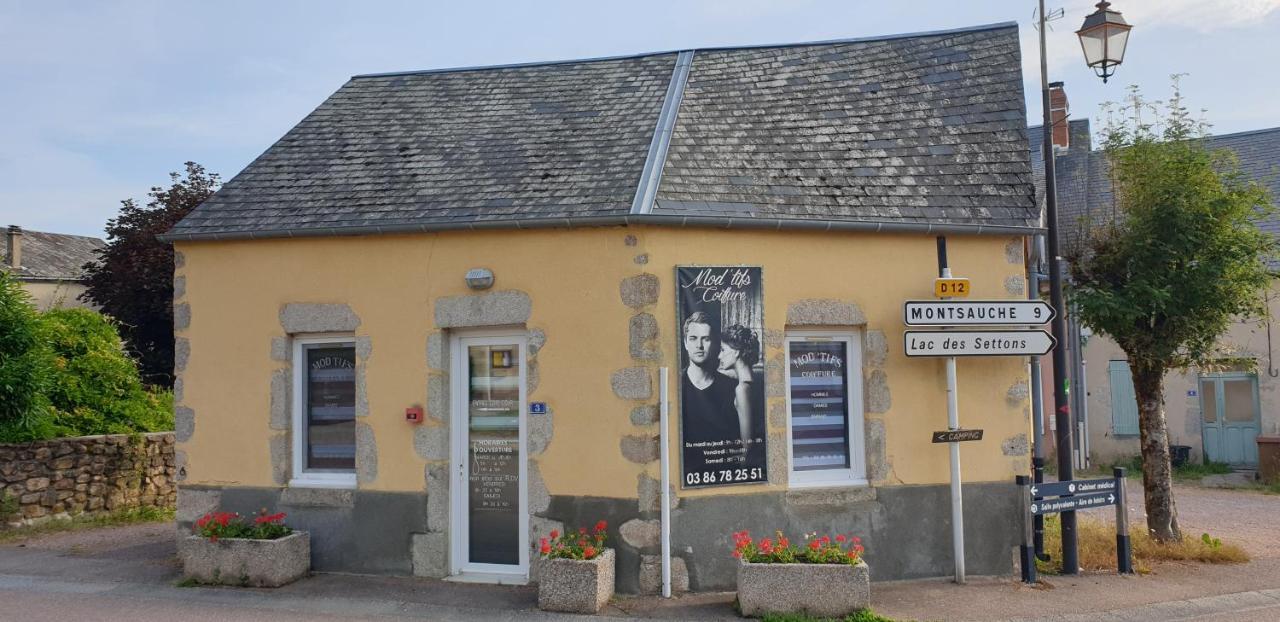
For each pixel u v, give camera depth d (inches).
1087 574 354.9
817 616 281.1
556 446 318.3
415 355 336.2
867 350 338.6
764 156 359.9
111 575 338.6
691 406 312.5
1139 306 390.3
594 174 342.6
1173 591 330.6
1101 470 788.6
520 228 323.6
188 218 366.6
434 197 349.4
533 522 319.9
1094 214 433.7
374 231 337.4
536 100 420.5
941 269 341.1
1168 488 416.2
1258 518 542.0
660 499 307.6
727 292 319.6
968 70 416.2
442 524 331.9
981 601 310.0
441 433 332.8
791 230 330.6
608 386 312.5
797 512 325.4
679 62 435.2
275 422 350.9
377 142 400.8
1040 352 333.7
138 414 519.8
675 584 308.8
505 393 335.6
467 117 413.1
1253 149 868.0
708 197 327.9
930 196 351.6
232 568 321.7
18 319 455.5
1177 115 405.4
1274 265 705.0
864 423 341.4
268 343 353.7
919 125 386.9
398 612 289.7
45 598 307.3
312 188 371.6
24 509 428.8
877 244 341.4
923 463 341.4
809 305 332.2
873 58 437.1
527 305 323.3
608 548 307.3
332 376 358.0
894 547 335.9
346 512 340.2
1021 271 352.2
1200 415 789.9
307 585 323.0
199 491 358.6
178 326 363.3
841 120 389.4
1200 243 387.9
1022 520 341.4
